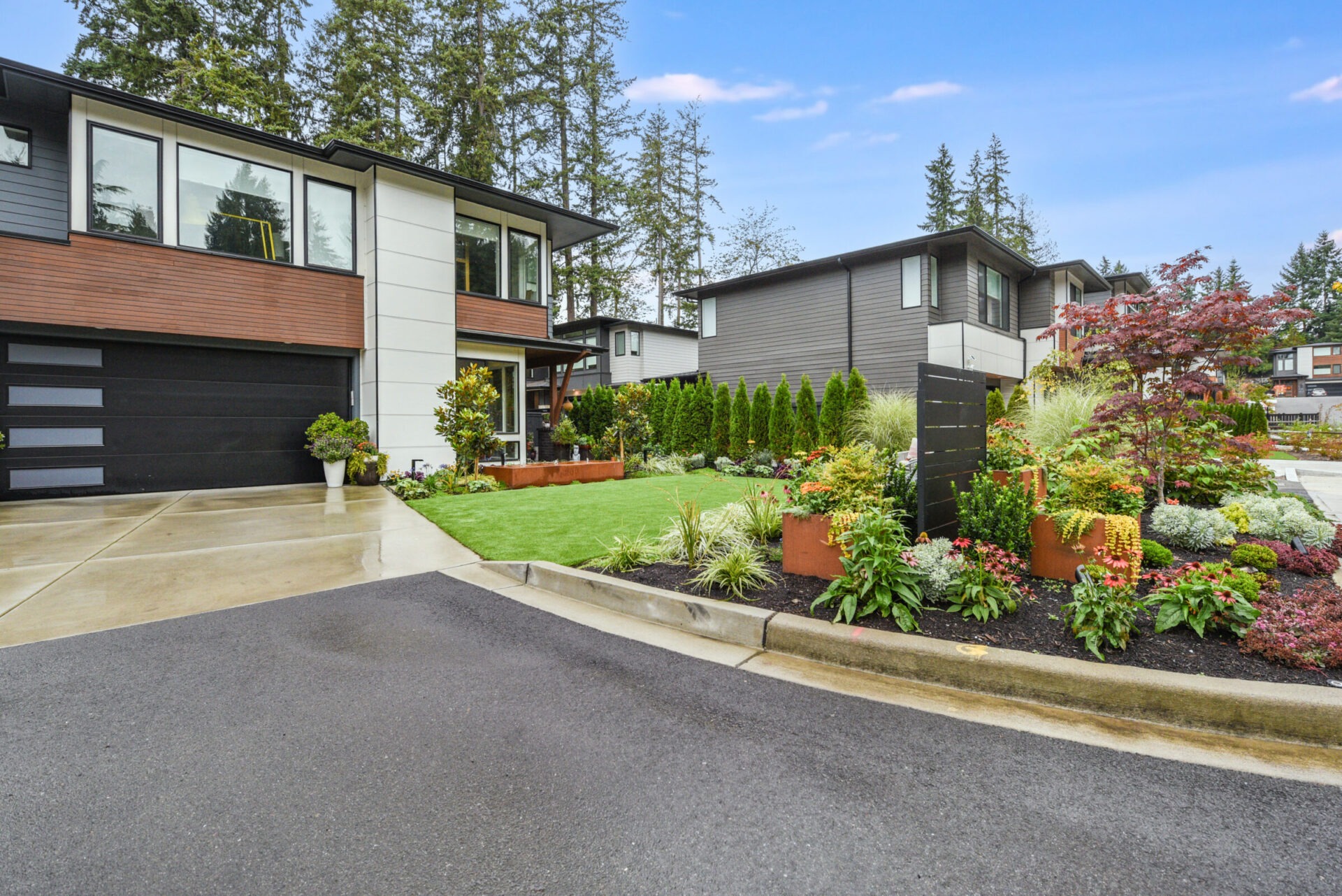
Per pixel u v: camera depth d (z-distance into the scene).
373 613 4.01
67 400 8.48
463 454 9.93
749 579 4.10
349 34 19.81
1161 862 1.71
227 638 3.53
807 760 2.27
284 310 10.01
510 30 21.30
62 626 3.68
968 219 36.91
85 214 8.38
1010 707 2.71
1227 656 2.88
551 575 4.61
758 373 18.88
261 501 8.38
